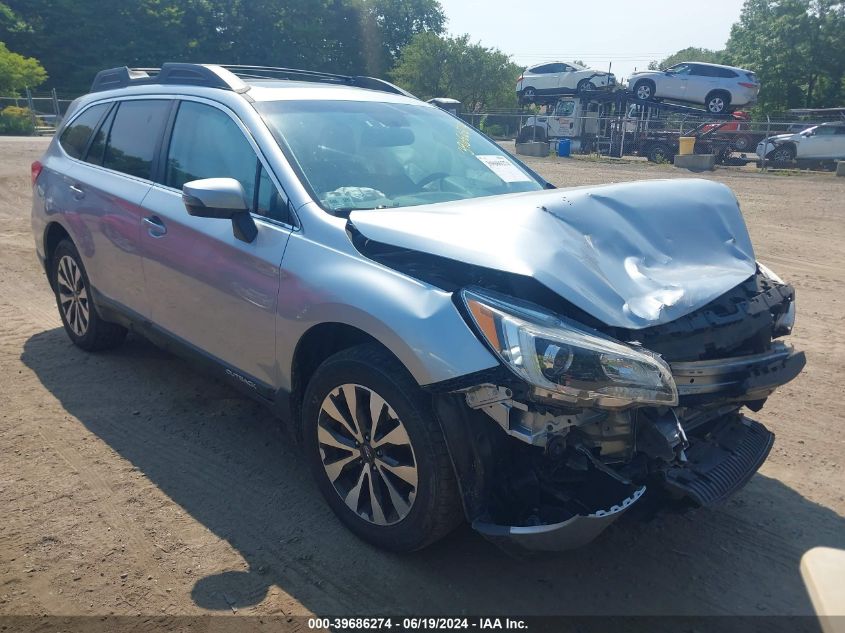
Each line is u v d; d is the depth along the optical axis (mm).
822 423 4457
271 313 3309
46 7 53438
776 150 25797
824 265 9242
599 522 2480
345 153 3727
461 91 62438
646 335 2678
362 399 3004
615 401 2469
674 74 28938
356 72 72375
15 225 10312
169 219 3936
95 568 2941
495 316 2561
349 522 3164
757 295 3123
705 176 22328
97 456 3842
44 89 53312
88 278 4867
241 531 3223
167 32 56781
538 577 2984
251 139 3650
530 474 2695
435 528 2824
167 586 2850
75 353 5305
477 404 2600
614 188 3279
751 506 3549
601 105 31594
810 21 45844
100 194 4574
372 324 2832
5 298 6680
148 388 4723
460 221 2934
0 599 2744
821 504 3570
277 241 3324
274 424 4293
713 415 3064
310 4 65562
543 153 30672
